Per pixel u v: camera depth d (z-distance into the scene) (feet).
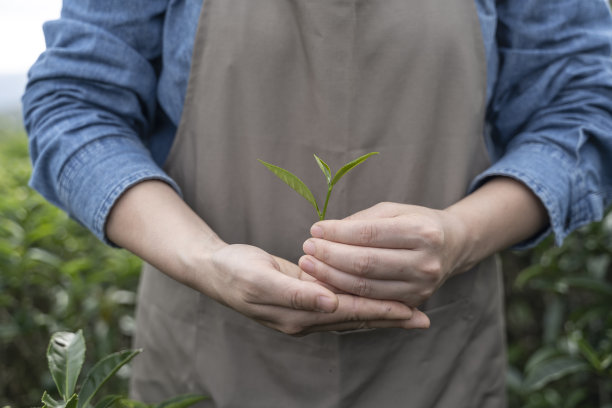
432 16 2.16
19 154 5.40
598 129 2.24
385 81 2.19
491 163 2.45
